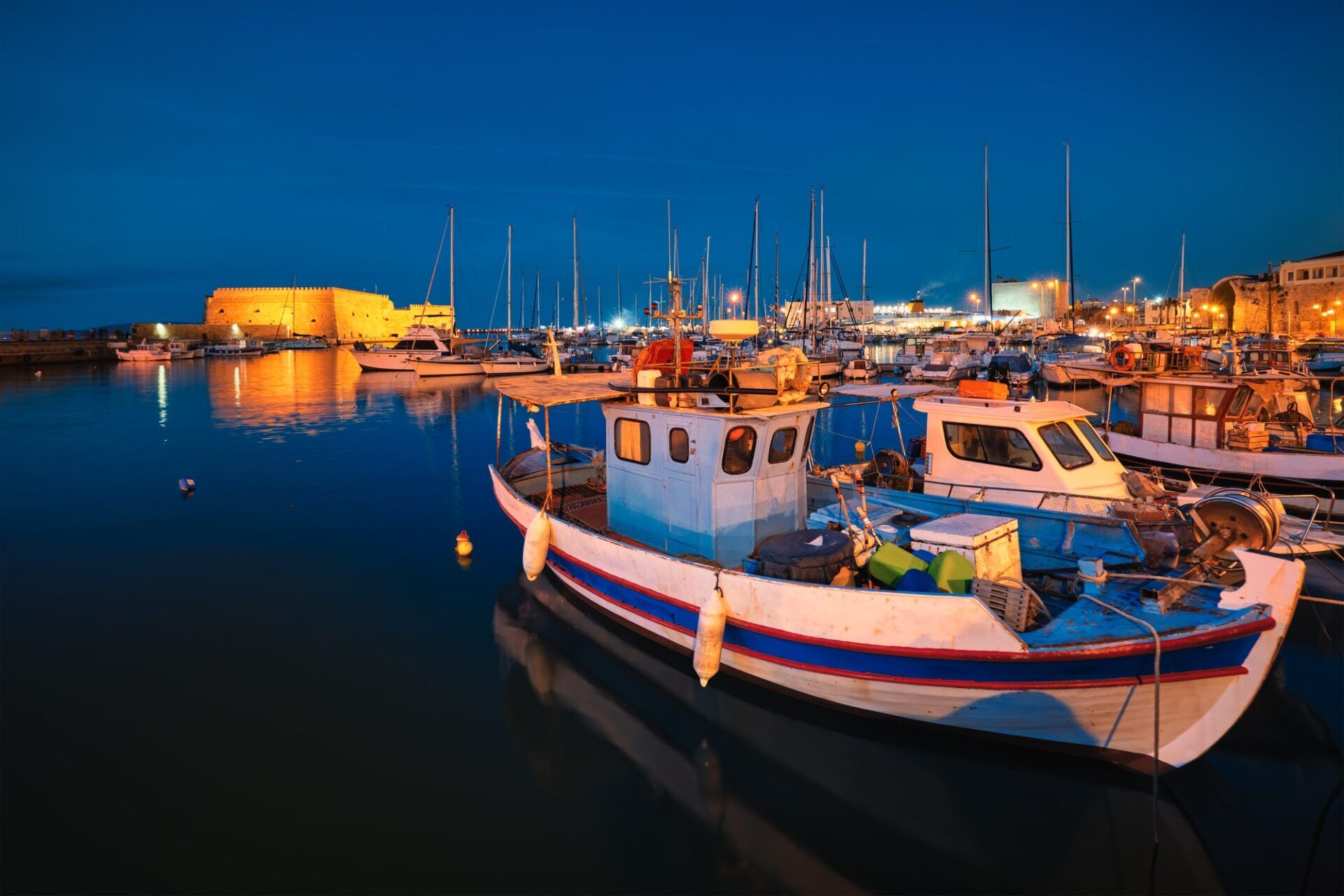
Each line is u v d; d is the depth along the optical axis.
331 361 72.81
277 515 14.34
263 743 6.40
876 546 7.18
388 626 8.91
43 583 10.39
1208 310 78.94
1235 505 6.77
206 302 118.56
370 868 4.94
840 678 6.24
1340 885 4.75
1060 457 9.76
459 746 6.41
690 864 5.06
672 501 8.16
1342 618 8.33
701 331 62.28
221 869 4.89
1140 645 5.12
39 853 5.01
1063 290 111.81
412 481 17.73
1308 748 6.13
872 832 5.39
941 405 10.72
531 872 4.96
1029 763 5.86
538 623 8.95
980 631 5.48
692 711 6.95
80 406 33.66
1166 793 5.61
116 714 6.87
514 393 9.02
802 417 8.16
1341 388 32.59
